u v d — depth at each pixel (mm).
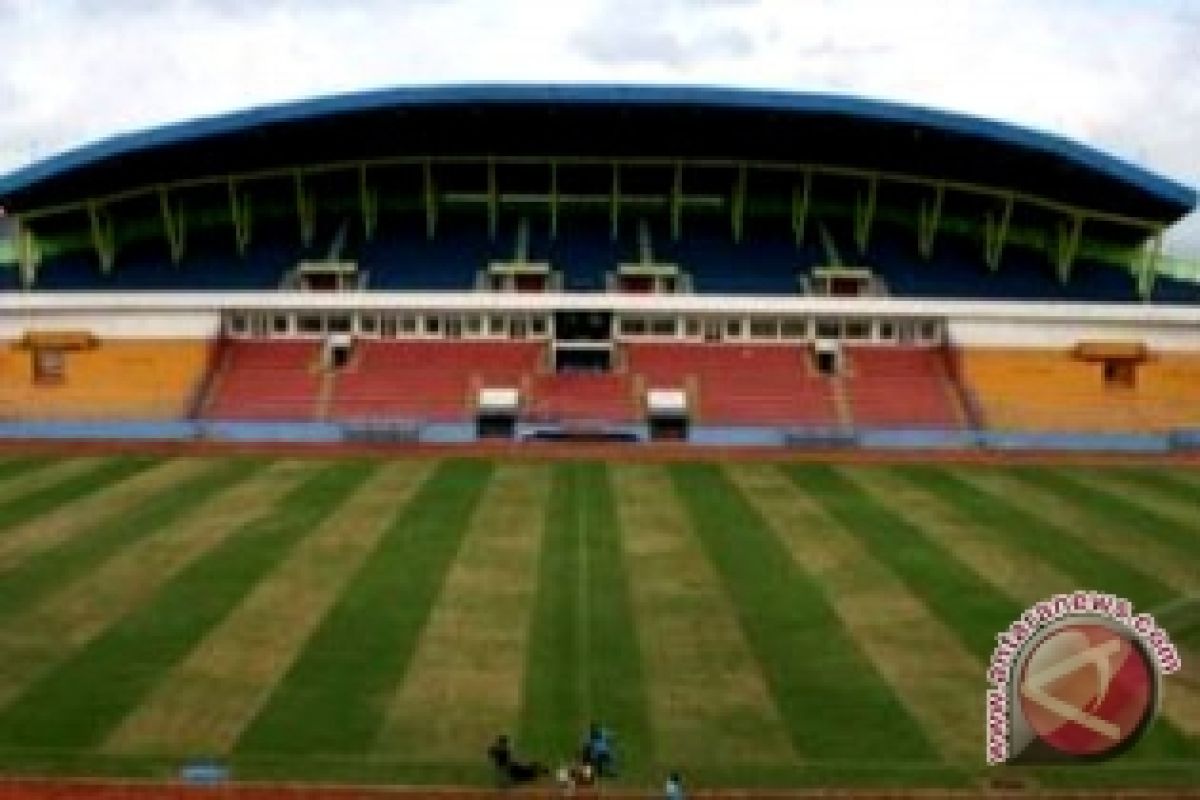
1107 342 82875
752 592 43906
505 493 59281
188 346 82375
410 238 91562
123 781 29953
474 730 32844
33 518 53406
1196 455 71812
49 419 78125
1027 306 83062
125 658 37188
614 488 60875
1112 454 71812
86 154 86188
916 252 93188
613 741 32188
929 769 31000
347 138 86562
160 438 74688
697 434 76062
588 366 82688
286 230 93688
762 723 33469
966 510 56875
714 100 81562
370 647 38219
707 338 83688
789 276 88438
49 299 82812
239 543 49281
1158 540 51719
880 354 83250
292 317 83375
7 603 41938
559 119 84625
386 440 74188
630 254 89438
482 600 42625
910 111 83125
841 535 51781
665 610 41906
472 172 91938
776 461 68875
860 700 34875
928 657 37969
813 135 86188
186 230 94188
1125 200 91125
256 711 33719
